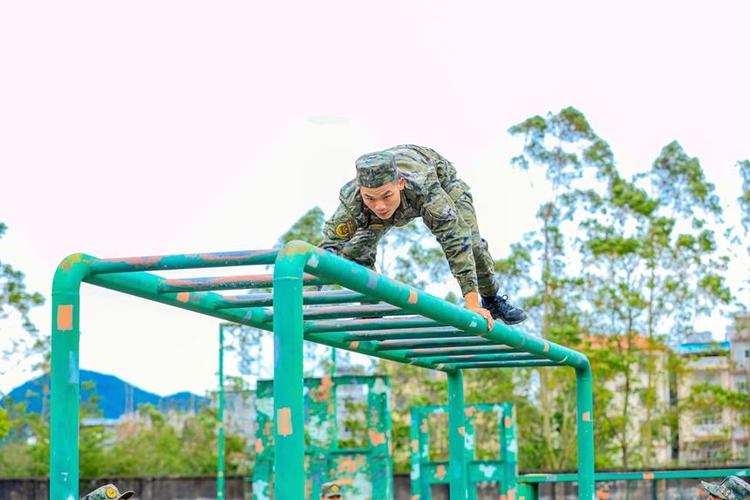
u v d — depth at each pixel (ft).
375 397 50.96
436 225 18.17
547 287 86.84
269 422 52.34
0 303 83.56
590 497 28.58
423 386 88.84
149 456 86.99
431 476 53.06
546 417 84.58
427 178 17.98
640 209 86.12
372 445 50.72
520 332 22.97
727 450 87.51
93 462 84.53
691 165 86.12
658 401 88.84
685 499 67.97
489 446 86.33
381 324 20.21
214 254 15.52
